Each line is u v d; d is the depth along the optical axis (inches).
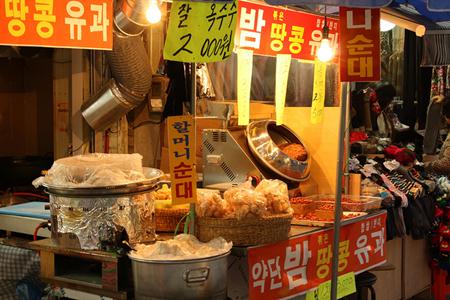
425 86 336.5
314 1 148.6
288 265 163.3
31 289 168.4
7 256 168.1
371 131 280.7
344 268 182.9
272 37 184.9
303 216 183.8
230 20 147.8
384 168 248.2
